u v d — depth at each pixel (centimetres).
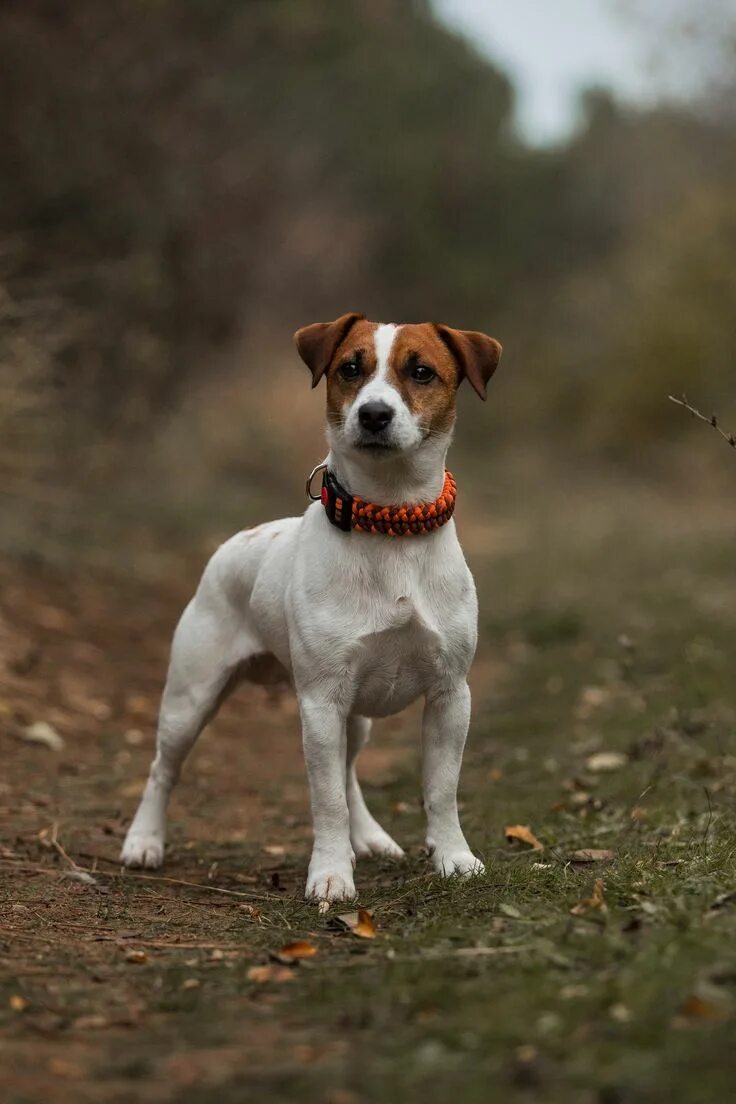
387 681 548
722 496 2991
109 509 1691
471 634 554
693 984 349
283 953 440
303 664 542
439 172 5469
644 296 3712
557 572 1861
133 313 1897
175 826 732
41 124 1750
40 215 1770
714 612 1378
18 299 1505
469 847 629
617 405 3734
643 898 460
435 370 546
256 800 802
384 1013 365
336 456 549
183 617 641
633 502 2953
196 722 629
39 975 419
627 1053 314
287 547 585
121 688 1080
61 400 1585
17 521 1398
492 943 429
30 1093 314
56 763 860
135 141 1912
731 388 3331
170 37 1994
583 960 395
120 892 570
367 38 4372
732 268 3438
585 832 645
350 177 4609
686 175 3991
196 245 2195
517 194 5888
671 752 831
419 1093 304
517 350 5209
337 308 4362
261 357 2583
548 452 4041
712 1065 304
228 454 2242
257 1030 361
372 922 478
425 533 541
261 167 2455
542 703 1082
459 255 5622
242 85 2316
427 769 566
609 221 5950
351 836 655
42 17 1766
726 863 501
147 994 400
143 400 1889
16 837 664
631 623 1380
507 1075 310
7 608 1177
